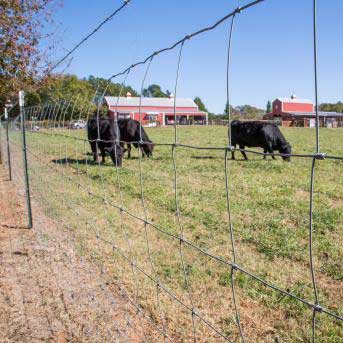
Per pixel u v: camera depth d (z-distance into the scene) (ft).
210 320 12.25
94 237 19.76
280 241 18.54
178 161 47.91
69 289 14.67
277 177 36.01
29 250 18.69
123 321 12.44
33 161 44.42
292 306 12.93
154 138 89.66
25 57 40.27
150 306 13.09
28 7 38.96
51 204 26.16
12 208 26.73
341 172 39.04
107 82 12.20
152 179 35.27
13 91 42.34
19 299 14.20
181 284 14.52
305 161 47.70
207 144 74.79
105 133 43.24
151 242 18.92
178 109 190.70
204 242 18.88
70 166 42.98
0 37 38.50
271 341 11.09
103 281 15.12
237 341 11.14
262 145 50.11
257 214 23.36
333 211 23.66
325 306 12.94
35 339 11.89
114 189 31.04
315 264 16.16
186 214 23.67
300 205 25.34
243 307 12.95
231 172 39.04
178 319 12.35
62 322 12.66
